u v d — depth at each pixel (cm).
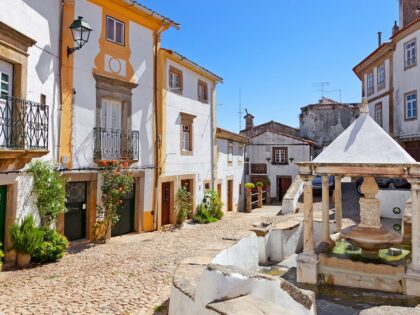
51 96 991
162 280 682
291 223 1056
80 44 1026
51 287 649
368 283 688
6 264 792
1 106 814
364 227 725
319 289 694
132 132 1256
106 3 1166
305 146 2773
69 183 1069
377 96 2289
